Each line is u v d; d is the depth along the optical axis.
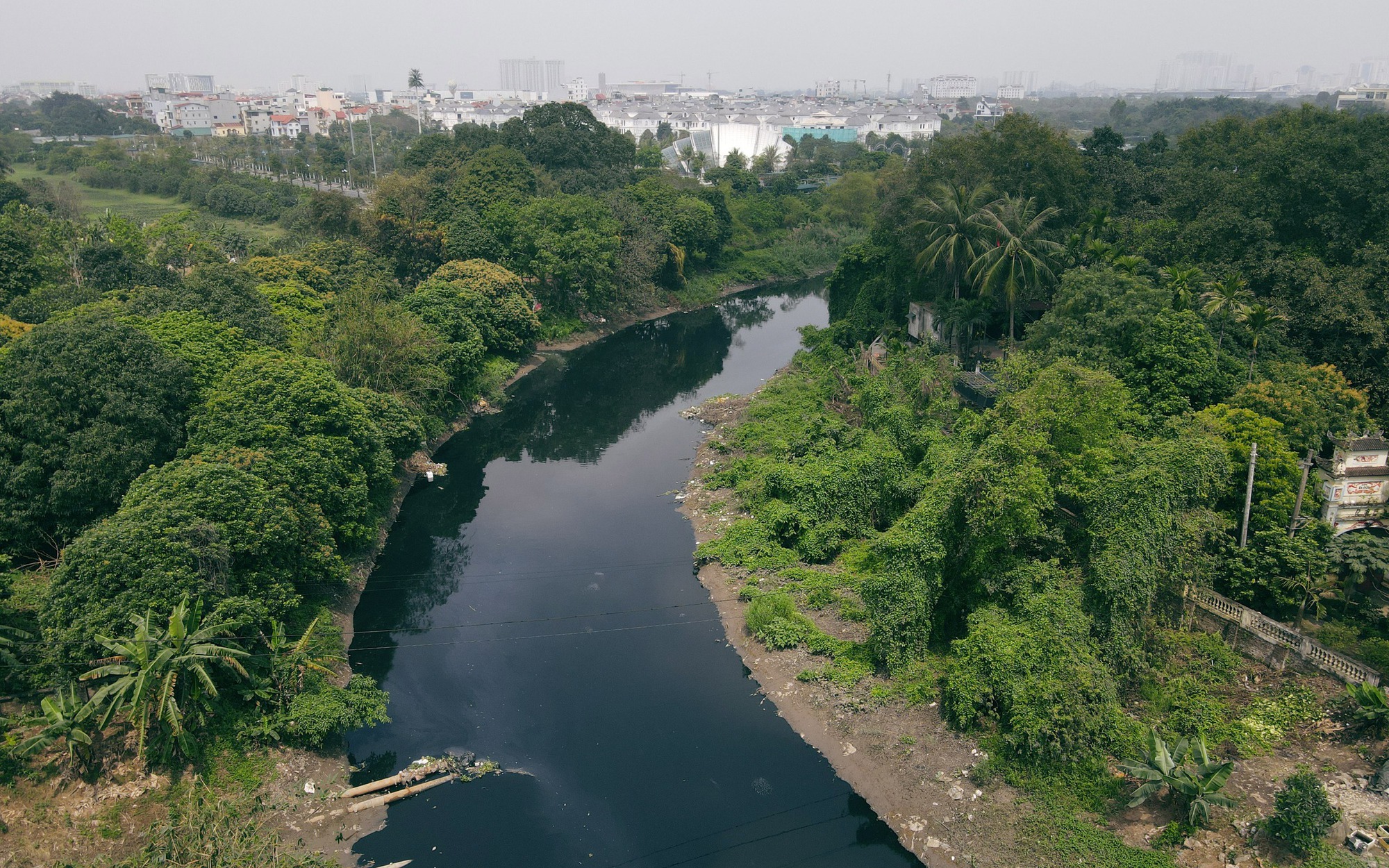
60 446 40.47
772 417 70.00
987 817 31.23
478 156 116.81
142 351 44.97
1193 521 37.38
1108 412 42.94
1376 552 37.22
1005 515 37.94
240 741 33.59
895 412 56.88
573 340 101.00
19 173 170.75
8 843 28.38
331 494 45.66
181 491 36.56
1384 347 51.06
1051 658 33.66
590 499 61.06
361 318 63.19
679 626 45.78
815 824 32.81
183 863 28.44
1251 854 27.28
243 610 34.44
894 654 38.41
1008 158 75.81
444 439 70.56
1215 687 35.28
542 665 42.59
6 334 50.50
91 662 31.47
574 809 33.66
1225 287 52.41
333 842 31.52
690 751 36.84
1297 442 42.66
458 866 30.84
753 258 144.00
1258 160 66.00
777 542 50.81
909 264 82.81
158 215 132.88
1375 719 31.08
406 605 47.56
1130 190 83.75
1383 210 55.03
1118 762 31.91
